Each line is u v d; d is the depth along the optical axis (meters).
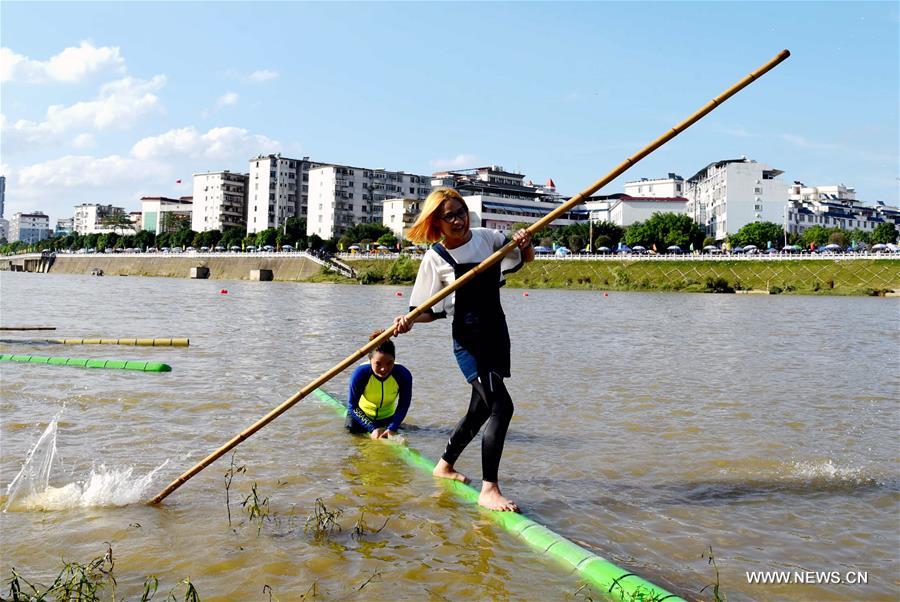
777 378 10.66
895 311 34.72
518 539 3.98
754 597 3.32
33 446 5.72
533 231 4.65
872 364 12.71
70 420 6.67
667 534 4.12
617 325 22.75
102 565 3.50
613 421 7.18
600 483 5.10
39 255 126.38
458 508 4.48
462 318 4.76
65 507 4.37
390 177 128.25
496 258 4.58
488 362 4.72
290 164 126.44
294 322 21.50
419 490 4.83
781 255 69.94
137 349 12.66
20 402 7.44
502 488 4.96
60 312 23.47
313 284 75.75
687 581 3.49
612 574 3.40
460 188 120.69
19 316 21.33
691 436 6.55
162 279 92.19
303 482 4.95
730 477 5.27
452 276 4.74
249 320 21.94
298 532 4.00
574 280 71.81
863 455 5.95
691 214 116.81
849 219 127.00
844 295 57.78
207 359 11.49
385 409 6.63
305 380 9.52
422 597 3.22
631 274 70.19
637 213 116.12
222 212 134.38
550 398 8.52
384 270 81.06
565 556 3.68
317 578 3.40
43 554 3.65
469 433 5.02
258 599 3.17
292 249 99.31
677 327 22.22
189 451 5.70
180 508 4.38
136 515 4.24
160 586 3.29
